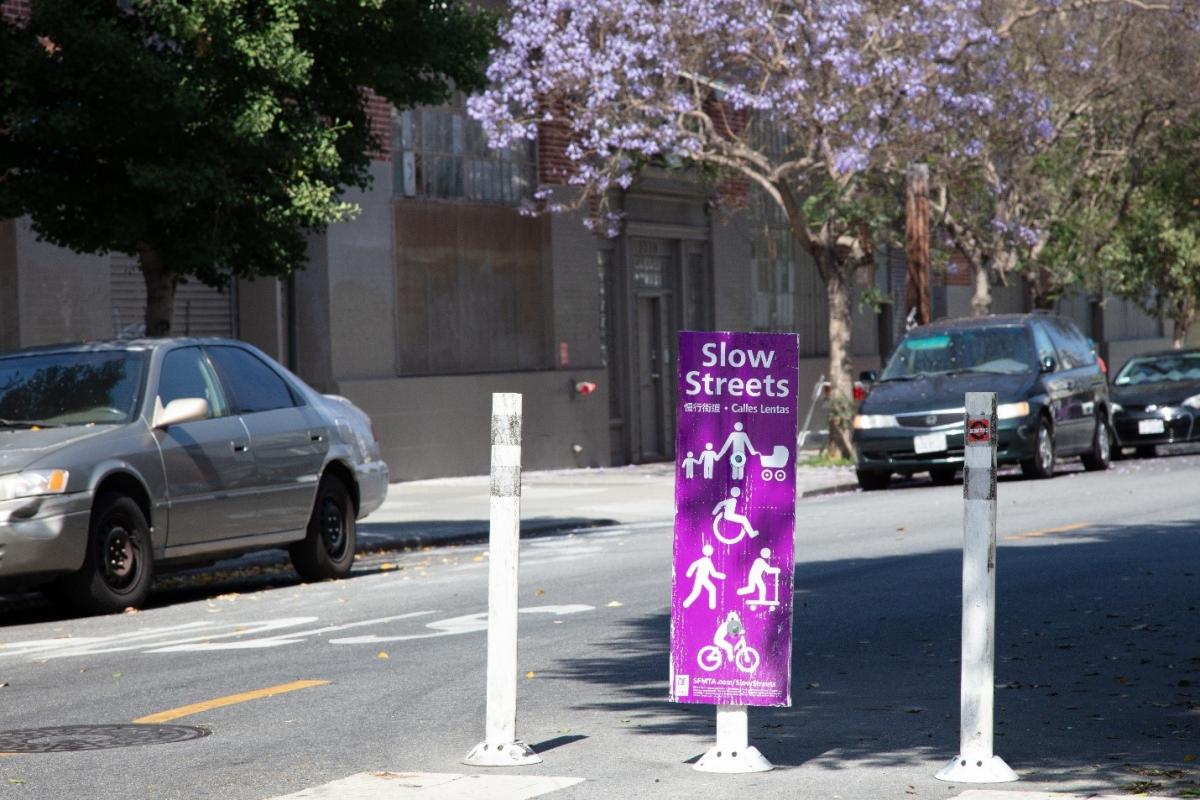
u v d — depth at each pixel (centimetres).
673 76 3098
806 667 1084
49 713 966
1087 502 2247
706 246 3978
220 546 1531
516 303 3356
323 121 1936
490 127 3059
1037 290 4109
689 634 782
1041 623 1241
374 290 2988
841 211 3244
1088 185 4091
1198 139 4025
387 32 1889
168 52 1761
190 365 1553
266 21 1772
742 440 776
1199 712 929
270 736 886
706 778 779
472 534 2191
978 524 768
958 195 3869
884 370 2898
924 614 1301
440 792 746
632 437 3709
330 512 1683
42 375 1505
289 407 1650
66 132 1662
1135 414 3369
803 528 2061
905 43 3131
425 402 3075
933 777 777
